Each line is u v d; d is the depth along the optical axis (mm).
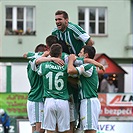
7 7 83812
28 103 26281
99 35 84562
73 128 25453
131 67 79625
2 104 63906
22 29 84125
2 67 76938
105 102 64062
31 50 83812
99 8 84688
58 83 24234
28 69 26141
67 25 25297
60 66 24328
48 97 24312
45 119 24406
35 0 83438
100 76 70500
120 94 64125
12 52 83188
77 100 25375
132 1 85125
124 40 84562
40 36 83750
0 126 50281
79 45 25750
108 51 84500
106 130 39969
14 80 77250
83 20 84562
